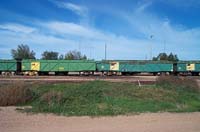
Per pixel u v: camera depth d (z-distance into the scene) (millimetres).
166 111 17453
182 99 22094
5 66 59406
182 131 11688
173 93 23641
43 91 22609
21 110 16906
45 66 59531
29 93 20562
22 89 20500
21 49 116625
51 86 25797
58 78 43688
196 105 20422
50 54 120188
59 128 11992
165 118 14914
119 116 15320
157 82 29422
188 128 12312
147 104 19406
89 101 19828
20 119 14133
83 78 44438
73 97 20375
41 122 13344
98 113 15930
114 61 61969
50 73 60688
